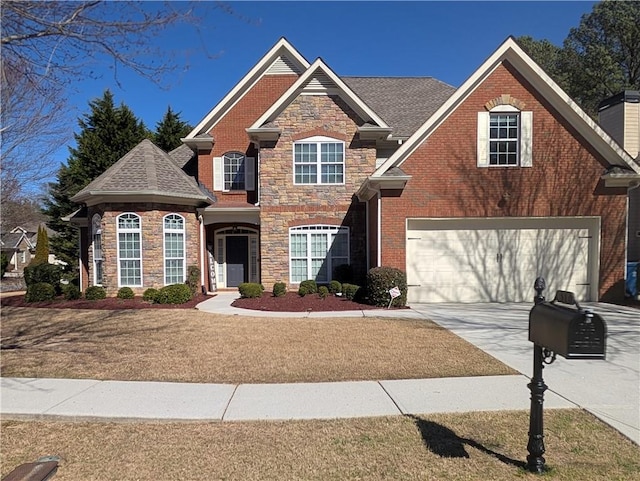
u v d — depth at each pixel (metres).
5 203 16.59
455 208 13.34
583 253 13.61
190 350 7.86
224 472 3.76
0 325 10.70
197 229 16.72
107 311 12.66
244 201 18.08
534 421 3.73
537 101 13.29
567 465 3.82
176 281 15.77
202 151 18.33
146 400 5.38
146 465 3.89
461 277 13.66
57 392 5.68
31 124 8.10
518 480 3.59
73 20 5.14
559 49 42.25
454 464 3.86
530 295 13.65
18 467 3.79
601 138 13.05
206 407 5.14
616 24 38.00
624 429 4.51
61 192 27.11
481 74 13.17
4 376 6.41
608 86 38.25
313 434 4.45
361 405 5.19
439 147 13.31
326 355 7.43
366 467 3.82
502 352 7.62
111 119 27.12
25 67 5.69
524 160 13.30
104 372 6.58
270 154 16.05
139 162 15.87
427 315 11.45
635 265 14.59
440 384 5.93
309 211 16.09
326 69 15.66
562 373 6.41
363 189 14.48
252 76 18.36
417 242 13.65
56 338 9.04
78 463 3.94
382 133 15.77
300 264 16.17
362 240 16.09
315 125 16.00
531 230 13.63
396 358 7.22
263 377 6.29
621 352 7.65
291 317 11.34
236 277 18.83
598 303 13.26
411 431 4.50
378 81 21.42
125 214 14.99
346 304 13.25
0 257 36.44
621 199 13.30
